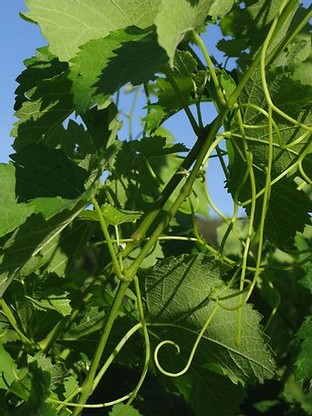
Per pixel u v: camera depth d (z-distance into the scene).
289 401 0.75
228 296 0.51
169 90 0.54
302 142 0.52
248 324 0.51
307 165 0.54
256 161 0.54
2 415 0.47
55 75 0.54
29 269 0.52
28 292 0.53
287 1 0.47
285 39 0.48
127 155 0.60
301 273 0.77
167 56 0.41
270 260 0.75
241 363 0.52
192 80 0.52
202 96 0.57
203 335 0.52
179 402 0.63
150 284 0.52
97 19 0.47
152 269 0.52
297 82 0.50
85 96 0.42
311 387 0.57
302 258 0.76
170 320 0.53
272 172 0.54
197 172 0.47
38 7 0.46
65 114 0.52
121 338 0.54
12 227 0.44
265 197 0.50
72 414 0.48
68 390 0.52
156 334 0.54
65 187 0.47
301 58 0.67
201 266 0.51
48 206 0.43
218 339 0.52
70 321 0.53
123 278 0.47
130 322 0.54
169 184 0.50
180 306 0.52
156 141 0.58
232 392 0.54
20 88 0.54
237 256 0.77
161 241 0.68
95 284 0.54
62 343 0.56
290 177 0.54
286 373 0.76
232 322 0.52
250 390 0.73
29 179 0.46
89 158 0.51
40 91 0.51
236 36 0.64
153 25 0.45
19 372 0.51
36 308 0.54
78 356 0.56
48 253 0.56
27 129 0.52
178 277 0.51
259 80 0.51
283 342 0.77
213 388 0.55
